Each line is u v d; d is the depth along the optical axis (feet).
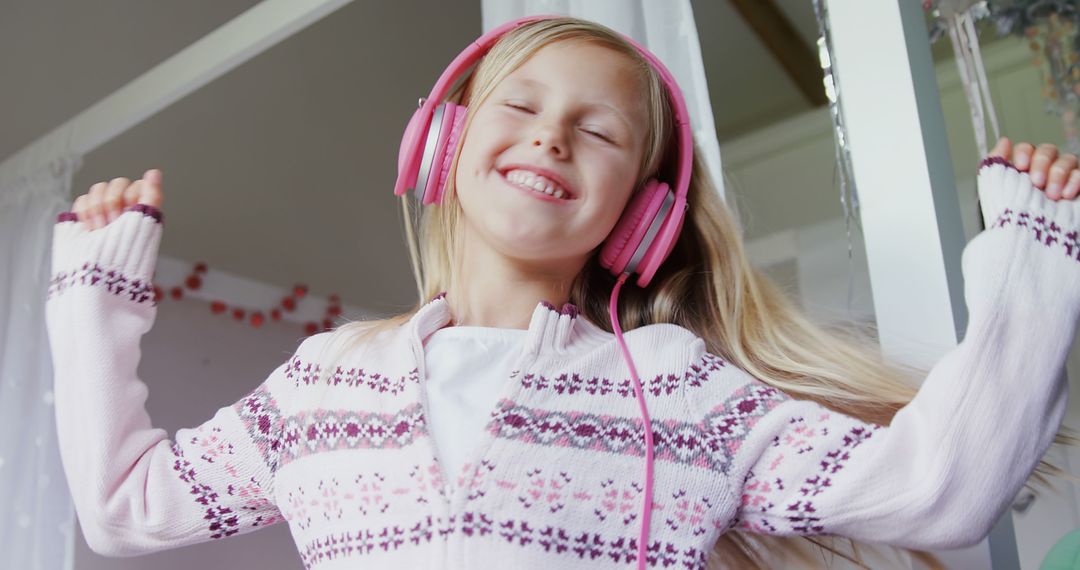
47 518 6.10
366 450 2.42
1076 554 2.66
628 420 2.43
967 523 2.03
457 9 7.85
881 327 2.67
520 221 2.56
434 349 2.61
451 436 2.40
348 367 2.62
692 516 2.31
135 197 2.86
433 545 2.24
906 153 2.69
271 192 9.09
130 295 2.73
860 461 2.16
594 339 2.69
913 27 2.82
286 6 4.79
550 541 2.23
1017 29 4.31
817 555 3.01
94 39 7.19
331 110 8.41
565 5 3.90
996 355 2.07
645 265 2.84
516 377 2.47
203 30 7.38
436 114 2.78
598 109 2.69
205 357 9.42
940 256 2.59
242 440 2.64
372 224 9.95
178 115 7.93
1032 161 2.29
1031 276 2.13
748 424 2.37
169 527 2.57
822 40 3.14
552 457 2.34
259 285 9.99
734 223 3.17
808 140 8.70
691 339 2.65
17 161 6.71
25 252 6.49
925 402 2.14
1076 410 3.66
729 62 8.38
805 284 8.14
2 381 6.33
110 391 2.60
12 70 7.30
